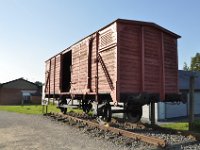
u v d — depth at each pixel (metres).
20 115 18.83
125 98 9.52
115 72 9.45
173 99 11.46
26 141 8.67
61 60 16.33
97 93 10.84
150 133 9.98
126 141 8.26
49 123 13.52
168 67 11.31
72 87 13.82
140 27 10.33
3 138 9.26
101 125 10.60
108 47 10.09
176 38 11.88
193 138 8.83
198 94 24.22
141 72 10.10
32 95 51.47
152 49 10.68
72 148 7.55
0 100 48.09
